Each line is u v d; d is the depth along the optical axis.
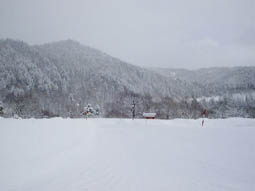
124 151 7.89
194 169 5.52
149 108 68.31
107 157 6.77
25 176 4.42
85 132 10.41
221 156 7.05
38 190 3.93
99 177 4.76
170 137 12.40
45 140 6.34
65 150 6.54
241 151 7.88
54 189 4.01
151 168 5.57
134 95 81.62
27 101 59.88
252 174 5.14
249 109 65.62
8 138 5.28
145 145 9.43
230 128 17.75
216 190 4.11
